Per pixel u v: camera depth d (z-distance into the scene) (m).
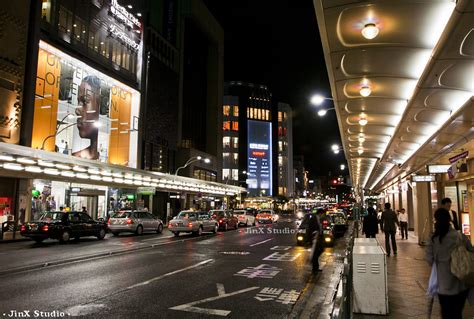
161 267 13.10
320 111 17.28
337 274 11.96
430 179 18.86
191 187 47.53
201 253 17.17
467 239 5.24
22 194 29.19
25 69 31.55
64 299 8.46
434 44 7.76
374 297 6.95
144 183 37.88
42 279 10.82
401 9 6.64
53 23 35.06
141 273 11.90
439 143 13.80
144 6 51.12
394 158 22.19
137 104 48.38
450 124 10.88
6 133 29.41
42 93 33.97
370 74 9.58
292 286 10.12
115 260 14.81
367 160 26.89
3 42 29.41
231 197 81.19
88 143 39.53
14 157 22.34
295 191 132.50
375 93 11.06
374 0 6.42
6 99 29.50
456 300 5.09
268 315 7.40
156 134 54.62
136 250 18.39
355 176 41.84
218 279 10.99
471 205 17.94
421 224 19.61
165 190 49.16
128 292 9.23
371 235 15.81
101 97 42.81
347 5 6.60
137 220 28.11
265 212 48.03
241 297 8.85
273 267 13.23
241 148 105.69
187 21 69.06
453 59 7.42
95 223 24.05
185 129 66.94
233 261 14.61
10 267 12.30
